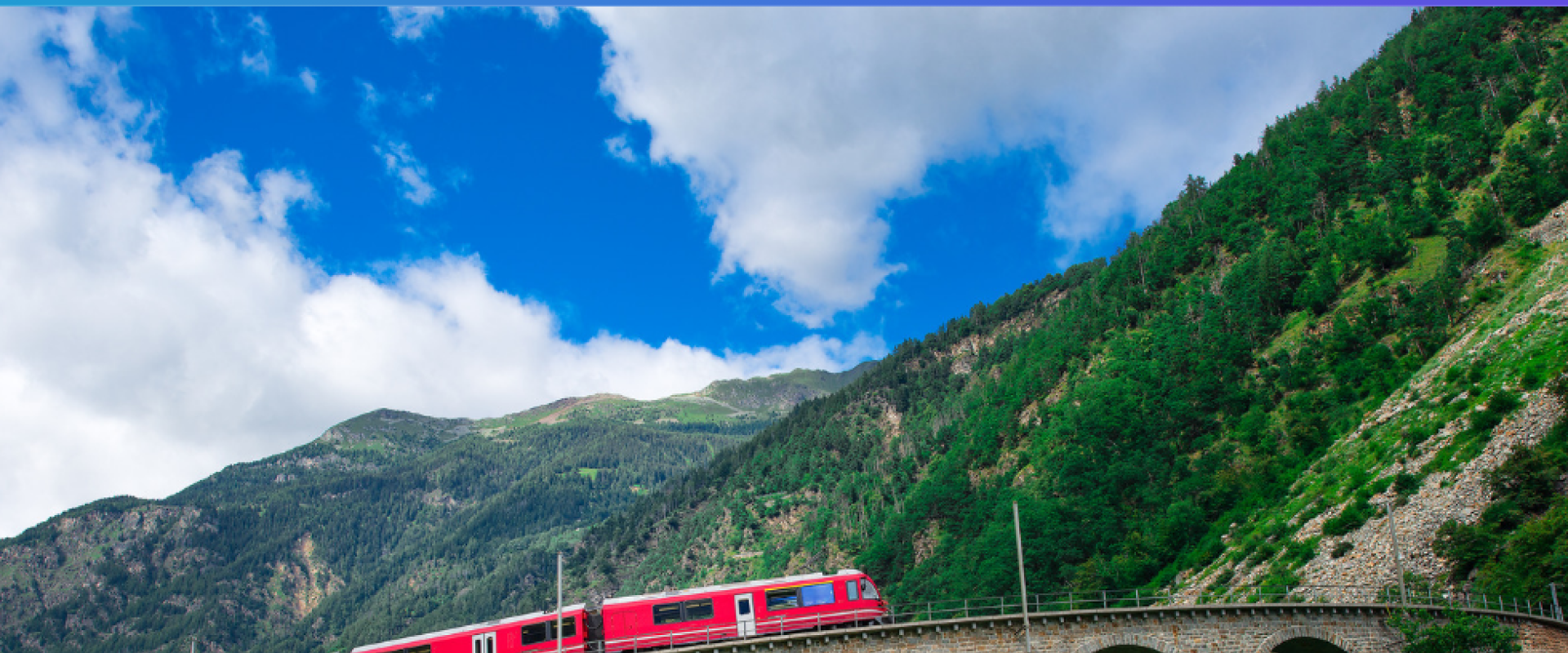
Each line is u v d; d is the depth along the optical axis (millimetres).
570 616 59938
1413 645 58406
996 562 149125
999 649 58688
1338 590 85625
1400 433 109000
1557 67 177375
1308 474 122188
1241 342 166250
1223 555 118188
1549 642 60281
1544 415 86438
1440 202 163625
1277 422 144500
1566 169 139750
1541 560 67812
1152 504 147000
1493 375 102750
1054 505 154250
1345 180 195500
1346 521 96188
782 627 62438
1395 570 82375
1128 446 164375
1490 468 86000
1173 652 60375
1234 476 135750
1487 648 56719
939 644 58188
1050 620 59375
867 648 57219
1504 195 146875
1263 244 196875
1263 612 62312
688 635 61000
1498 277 133000
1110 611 60000
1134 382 181875
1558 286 112000
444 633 59594
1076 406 191375
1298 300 170625
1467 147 173250
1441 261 149500
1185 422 161125
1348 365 141250
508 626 59406
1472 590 72812
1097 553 140625
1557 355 94688
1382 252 158875
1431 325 133750
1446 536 79688
